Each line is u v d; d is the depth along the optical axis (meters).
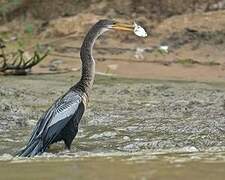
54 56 22.88
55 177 7.78
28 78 19.66
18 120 13.39
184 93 17.33
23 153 9.98
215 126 12.51
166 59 22.20
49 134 10.20
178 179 7.49
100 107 15.27
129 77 20.27
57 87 18.11
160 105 15.51
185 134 11.87
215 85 18.69
